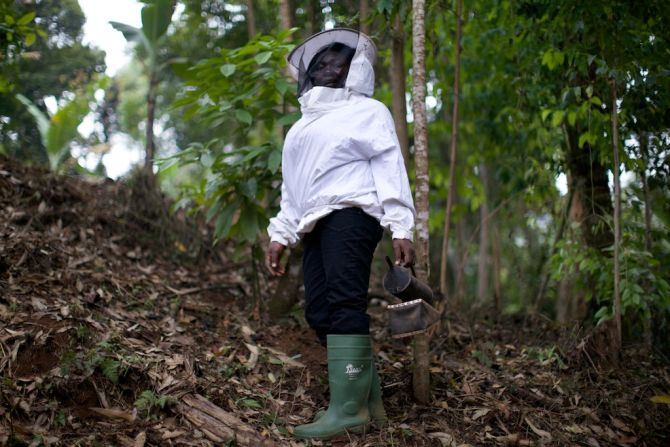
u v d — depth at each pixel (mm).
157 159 3059
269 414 2260
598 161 3561
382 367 2754
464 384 2635
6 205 3367
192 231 3961
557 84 3520
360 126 2174
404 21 2926
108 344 2322
